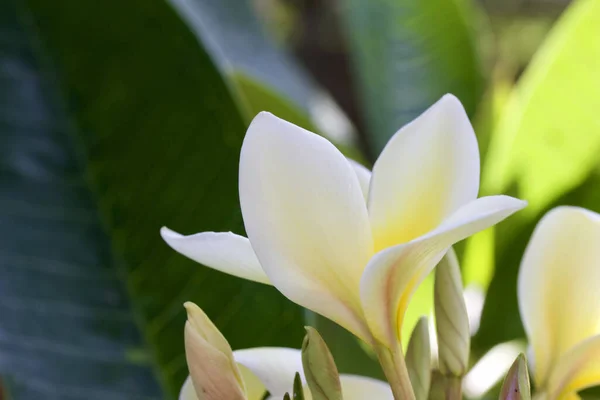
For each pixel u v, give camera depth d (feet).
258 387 1.27
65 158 1.38
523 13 3.90
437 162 1.15
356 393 1.26
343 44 4.30
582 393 1.48
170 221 1.39
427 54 2.10
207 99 1.36
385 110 2.15
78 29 1.35
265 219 1.13
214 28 2.64
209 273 1.40
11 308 1.39
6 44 1.36
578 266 1.23
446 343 1.23
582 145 1.51
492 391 1.58
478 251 1.68
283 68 2.69
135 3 1.33
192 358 1.17
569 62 1.50
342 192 1.14
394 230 1.15
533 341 1.26
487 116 1.87
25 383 1.39
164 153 1.38
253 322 1.40
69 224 1.39
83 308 1.40
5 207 1.38
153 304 1.41
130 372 1.40
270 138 1.13
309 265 1.15
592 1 1.48
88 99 1.37
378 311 1.16
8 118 1.37
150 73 1.36
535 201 1.54
